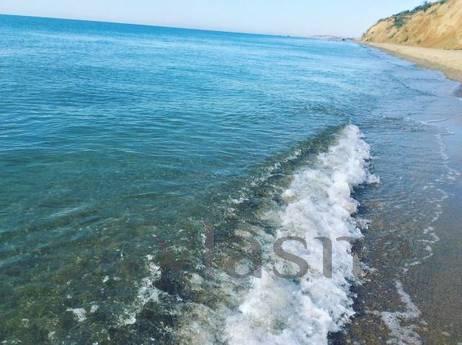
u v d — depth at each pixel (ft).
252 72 145.79
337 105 89.10
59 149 46.70
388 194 41.83
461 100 105.09
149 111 68.54
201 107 74.84
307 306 22.84
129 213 32.91
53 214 31.83
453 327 22.95
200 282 24.68
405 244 31.96
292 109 80.38
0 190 34.99
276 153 51.13
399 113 84.64
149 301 22.84
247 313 21.86
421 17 371.56
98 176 39.81
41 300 22.61
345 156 51.93
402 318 23.34
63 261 26.18
